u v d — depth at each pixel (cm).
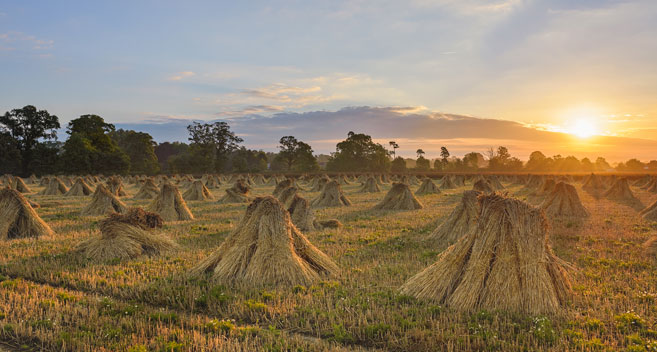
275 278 944
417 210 2416
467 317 737
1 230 1450
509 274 792
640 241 1415
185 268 1075
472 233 865
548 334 652
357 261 1137
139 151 10388
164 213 2012
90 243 1271
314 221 1750
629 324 689
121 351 609
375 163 13012
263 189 4825
